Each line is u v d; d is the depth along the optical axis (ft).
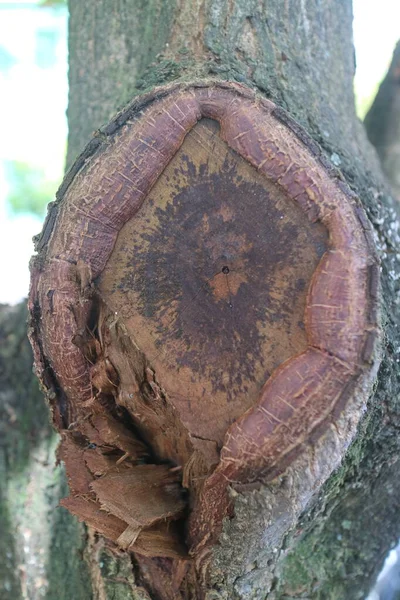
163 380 1.94
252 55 2.31
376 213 2.27
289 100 2.30
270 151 1.92
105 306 1.99
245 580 2.07
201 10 2.32
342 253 1.87
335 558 2.35
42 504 2.64
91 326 2.01
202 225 1.95
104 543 2.21
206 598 2.04
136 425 2.17
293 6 2.42
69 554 2.51
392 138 3.38
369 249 1.89
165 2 2.39
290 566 2.27
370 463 2.19
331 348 1.85
